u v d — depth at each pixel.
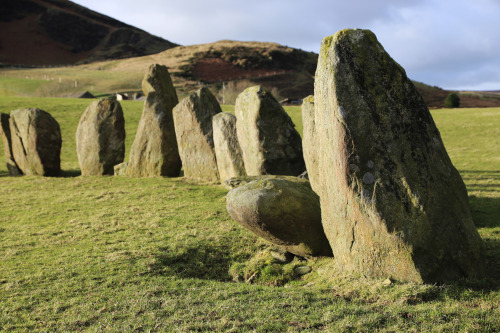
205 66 161.12
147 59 179.00
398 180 7.21
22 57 196.00
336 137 7.58
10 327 6.58
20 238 12.04
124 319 6.65
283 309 6.61
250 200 9.02
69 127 40.62
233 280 9.23
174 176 21.83
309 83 142.50
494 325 5.55
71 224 13.48
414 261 6.92
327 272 8.34
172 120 21.75
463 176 21.28
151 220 13.61
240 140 16.44
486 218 12.04
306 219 9.09
